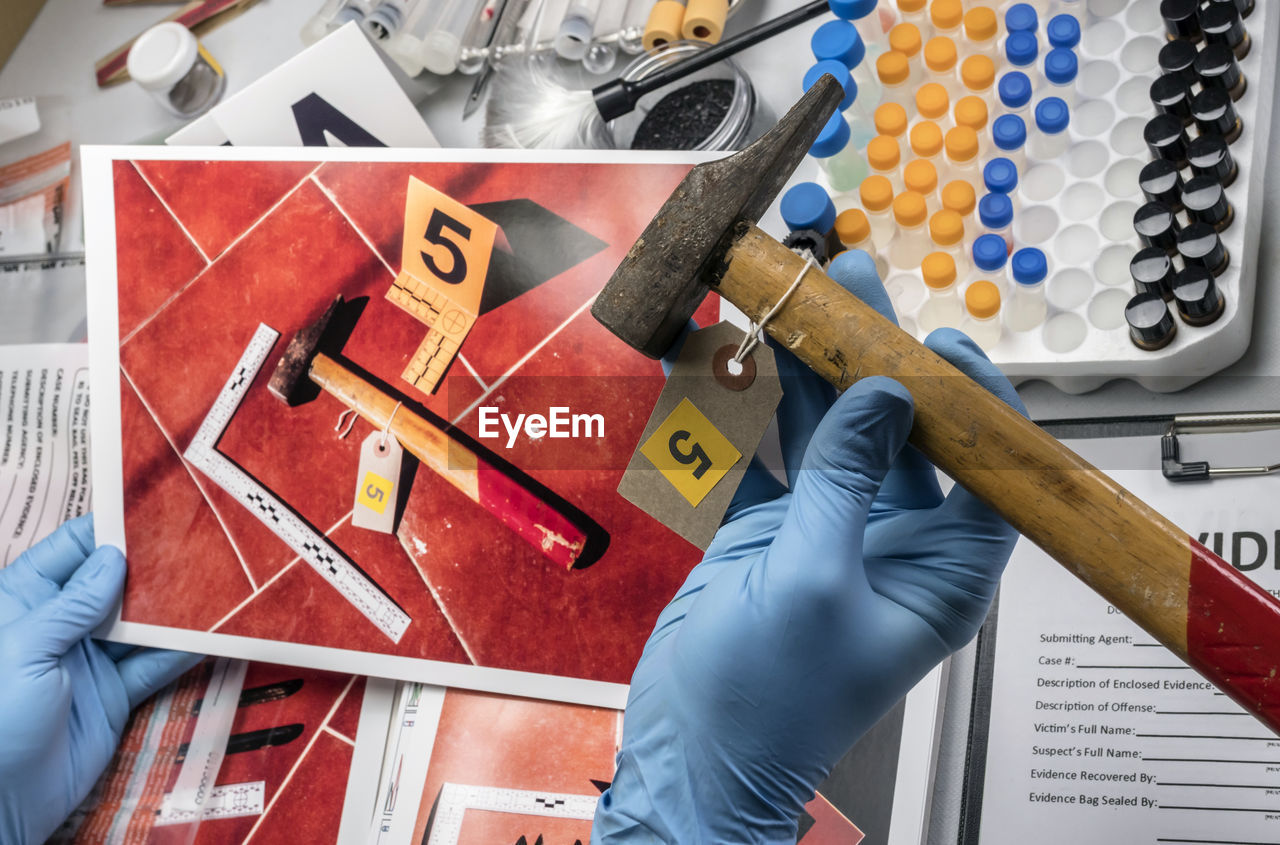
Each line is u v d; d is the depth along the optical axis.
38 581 0.87
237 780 0.85
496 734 0.82
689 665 0.71
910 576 0.72
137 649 0.88
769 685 0.70
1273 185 0.82
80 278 0.95
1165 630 0.65
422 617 0.82
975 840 0.77
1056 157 0.83
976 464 0.66
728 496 0.68
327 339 0.84
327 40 0.87
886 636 0.70
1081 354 0.79
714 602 0.71
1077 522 0.65
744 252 0.68
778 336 0.68
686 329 0.70
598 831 0.73
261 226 0.86
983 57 0.80
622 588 0.80
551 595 0.81
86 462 0.92
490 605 0.82
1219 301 0.77
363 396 0.84
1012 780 0.77
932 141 0.79
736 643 0.70
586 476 0.81
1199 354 0.78
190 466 0.86
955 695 0.80
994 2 0.84
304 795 0.83
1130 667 0.77
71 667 0.85
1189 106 0.79
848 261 0.73
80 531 0.88
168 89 0.94
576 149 0.87
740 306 0.68
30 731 0.82
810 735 0.71
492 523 0.82
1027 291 0.80
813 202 0.77
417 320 0.84
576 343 0.82
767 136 0.67
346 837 0.82
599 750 0.81
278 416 0.85
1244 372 0.80
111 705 0.86
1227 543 0.77
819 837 0.78
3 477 0.92
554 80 0.91
